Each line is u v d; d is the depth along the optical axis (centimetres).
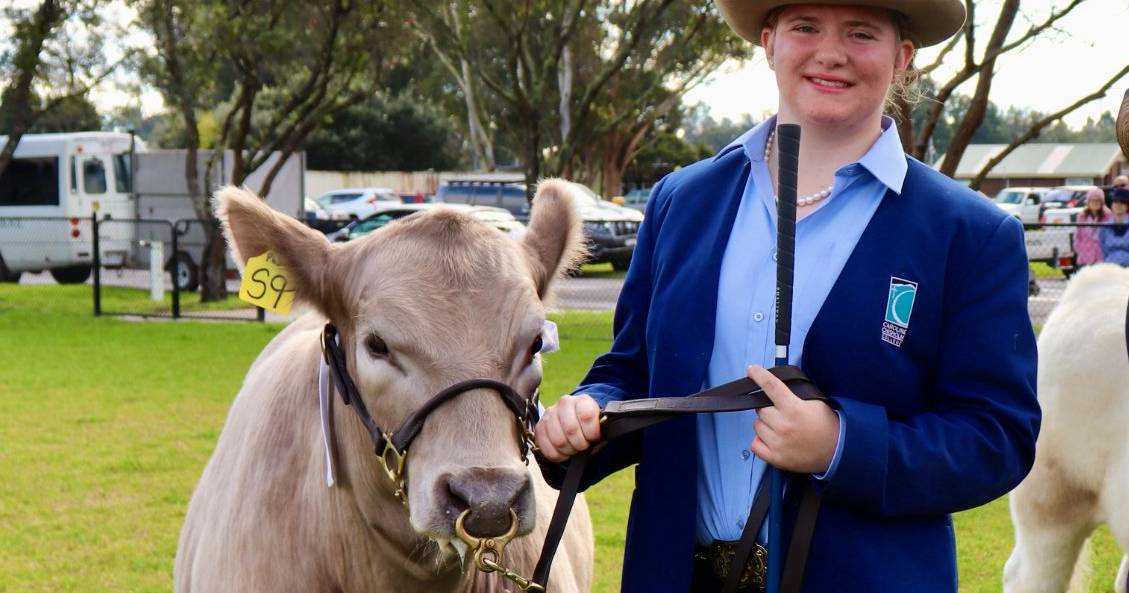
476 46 1956
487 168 3684
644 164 4950
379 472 237
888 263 226
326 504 259
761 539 238
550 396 966
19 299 1888
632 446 263
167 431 871
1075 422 436
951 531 238
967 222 228
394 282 226
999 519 675
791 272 219
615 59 1733
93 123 3919
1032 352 228
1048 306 1266
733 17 253
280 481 274
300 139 1869
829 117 234
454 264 228
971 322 224
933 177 236
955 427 219
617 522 656
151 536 623
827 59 231
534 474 320
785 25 238
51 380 1090
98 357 1238
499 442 216
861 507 220
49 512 666
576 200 261
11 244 2197
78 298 1909
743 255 243
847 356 225
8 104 1836
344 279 239
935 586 227
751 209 246
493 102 3130
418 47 2220
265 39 1669
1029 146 6141
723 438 242
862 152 239
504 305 226
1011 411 221
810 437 213
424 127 5219
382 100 5206
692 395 231
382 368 224
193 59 1770
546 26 1805
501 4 1733
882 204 231
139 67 1772
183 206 2147
